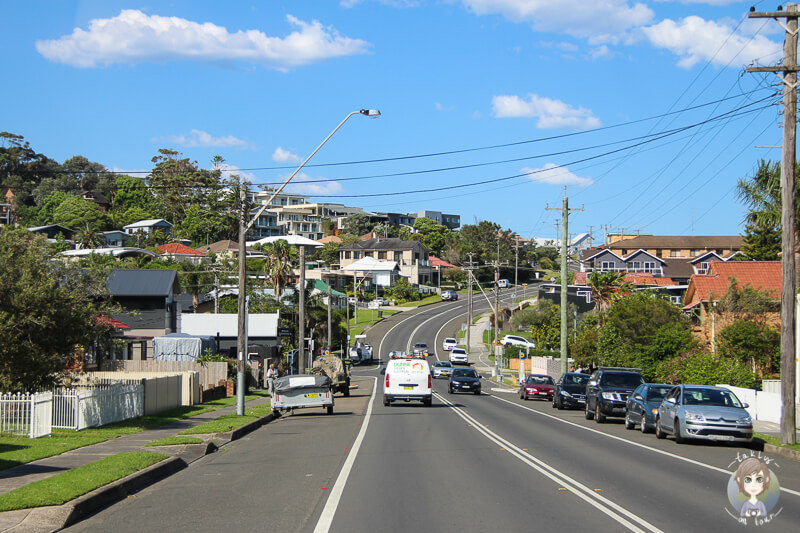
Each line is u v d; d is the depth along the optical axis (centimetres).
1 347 2067
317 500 1123
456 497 1145
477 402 3875
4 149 14075
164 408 2709
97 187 14900
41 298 2120
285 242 7575
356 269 12962
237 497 1157
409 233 18300
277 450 1791
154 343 4278
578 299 9144
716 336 3697
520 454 1706
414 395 3362
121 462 1387
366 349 8225
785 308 1909
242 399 2614
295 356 6122
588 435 2233
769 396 2667
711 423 1922
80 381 2614
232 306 7081
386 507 1063
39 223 11844
